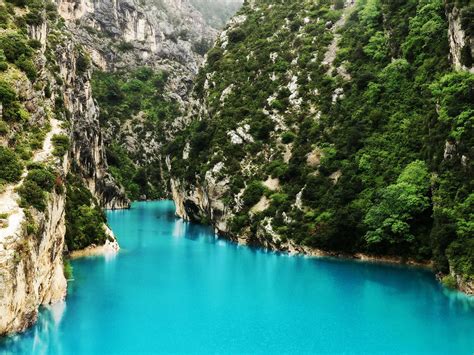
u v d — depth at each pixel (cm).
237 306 4472
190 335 3747
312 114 8125
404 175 5959
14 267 3353
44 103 5656
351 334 3822
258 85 9400
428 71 6812
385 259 6050
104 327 3919
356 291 4916
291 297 4747
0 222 3525
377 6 8719
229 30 12000
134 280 5344
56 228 4478
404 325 3950
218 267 6009
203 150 9406
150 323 4003
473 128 5162
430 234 5597
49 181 4259
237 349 3522
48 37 8312
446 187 5250
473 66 5634
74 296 4728
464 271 4581
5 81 4728
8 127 4441
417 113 6656
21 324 3484
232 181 8138
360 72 7950
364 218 6106
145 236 8400
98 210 7262
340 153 7025
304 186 7094
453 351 3484
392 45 7731
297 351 3441
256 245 7306
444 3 6812
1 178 4003
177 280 5362
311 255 6450
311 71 8875
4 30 5666
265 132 8419
